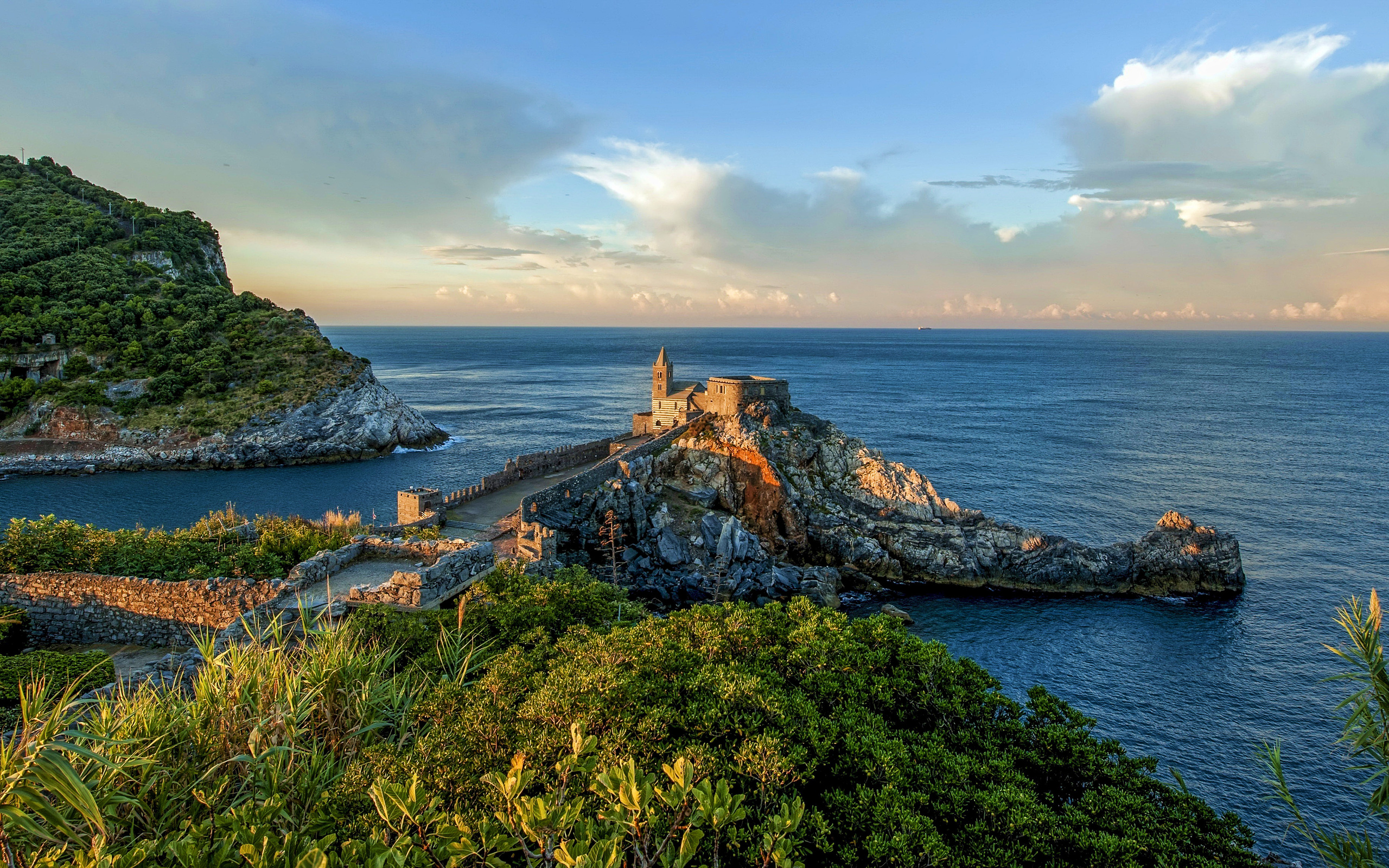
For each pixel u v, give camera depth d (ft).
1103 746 59.16
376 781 38.99
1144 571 225.56
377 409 426.10
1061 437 460.14
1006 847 45.37
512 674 54.24
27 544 100.78
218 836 37.60
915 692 63.87
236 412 398.62
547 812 33.04
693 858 40.42
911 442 441.68
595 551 195.52
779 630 70.79
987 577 231.91
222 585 87.81
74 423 379.14
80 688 65.21
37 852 34.04
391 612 73.77
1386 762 41.93
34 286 453.99
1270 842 120.16
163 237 578.66
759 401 288.10
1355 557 246.47
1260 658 181.88
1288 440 451.53
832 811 47.32
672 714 48.73
